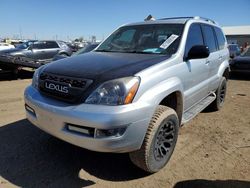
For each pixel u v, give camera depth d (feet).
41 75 11.27
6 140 13.82
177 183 10.50
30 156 12.21
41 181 10.39
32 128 15.51
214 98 18.37
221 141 14.57
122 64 10.66
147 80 9.96
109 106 9.14
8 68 37.63
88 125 9.08
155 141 10.46
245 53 42.73
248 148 13.80
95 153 12.66
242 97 26.25
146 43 13.76
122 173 11.11
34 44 44.01
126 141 9.32
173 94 12.41
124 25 16.22
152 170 10.80
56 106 9.84
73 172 11.07
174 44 12.96
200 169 11.59
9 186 10.00
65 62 11.66
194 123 17.35
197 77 14.39
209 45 16.87
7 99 23.16
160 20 15.35
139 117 9.43
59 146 13.24
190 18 15.37
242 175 11.23
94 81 9.53
